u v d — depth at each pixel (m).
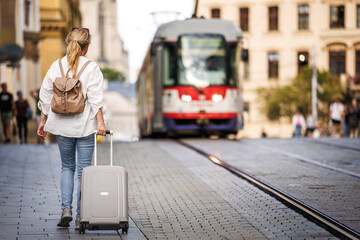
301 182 10.85
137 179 11.62
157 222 7.77
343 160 14.47
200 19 22.59
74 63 7.01
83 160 7.14
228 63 22.14
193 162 14.24
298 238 6.77
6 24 28.31
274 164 13.62
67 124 6.99
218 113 21.92
